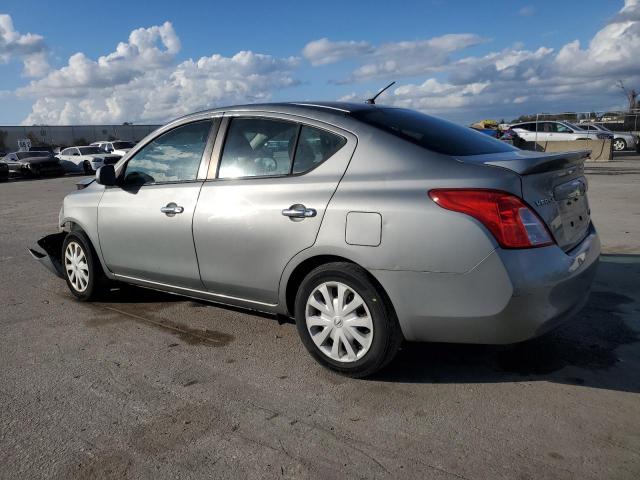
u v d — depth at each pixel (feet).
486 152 11.43
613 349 12.51
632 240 23.39
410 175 10.45
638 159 78.74
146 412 10.23
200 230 13.08
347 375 11.32
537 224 9.86
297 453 8.84
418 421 9.71
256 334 14.05
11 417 10.13
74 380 11.62
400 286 10.21
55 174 93.50
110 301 17.15
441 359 12.25
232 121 13.29
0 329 14.82
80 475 8.41
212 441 9.23
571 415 9.78
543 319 9.90
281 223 11.61
